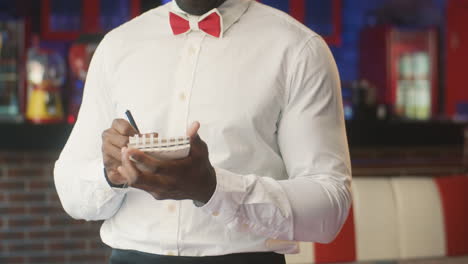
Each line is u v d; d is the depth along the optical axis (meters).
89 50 4.17
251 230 1.49
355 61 6.52
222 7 1.65
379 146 4.23
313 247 2.94
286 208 1.46
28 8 5.72
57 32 5.75
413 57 6.27
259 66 1.60
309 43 1.61
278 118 1.61
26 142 3.99
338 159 1.58
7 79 4.80
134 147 1.27
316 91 1.58
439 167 4.39
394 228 3.06
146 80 1.64
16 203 4.18
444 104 6.49
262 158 1.59
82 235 4.22
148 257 1.59
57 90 4.39
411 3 6.59
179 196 1.32
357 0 6.52
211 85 1.59
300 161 1.57
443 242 3.10
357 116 5.05
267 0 6.06
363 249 3.01
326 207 1.50
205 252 1.56
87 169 1.57
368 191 3.07
